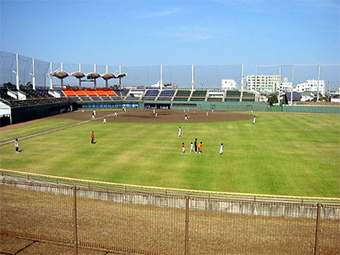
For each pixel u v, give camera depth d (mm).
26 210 21688
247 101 116125
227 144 47594
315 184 29531
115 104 123750
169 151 42938
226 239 17625
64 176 31938
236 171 33688
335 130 60250
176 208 22781
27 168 34750
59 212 21375
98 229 18750
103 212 21625
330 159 38375
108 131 60375
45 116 87812
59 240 17297
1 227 18828
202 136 54688
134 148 44906
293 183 29828
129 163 36906
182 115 92500
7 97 83375
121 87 148000
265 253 16141
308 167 35031
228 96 121688
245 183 29844
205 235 18078
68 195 25234
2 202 23219
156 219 20391
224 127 65812
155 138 52750
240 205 21781
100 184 28094
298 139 51375
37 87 112312
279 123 71312
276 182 30109
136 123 72438
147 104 126188
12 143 48625
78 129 63000
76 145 47094
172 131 60438
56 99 104812
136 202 23547
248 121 75938
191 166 35625
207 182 30156
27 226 19062
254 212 21719
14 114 71938
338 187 28766
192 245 16828
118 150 43656
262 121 75750
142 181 30469
